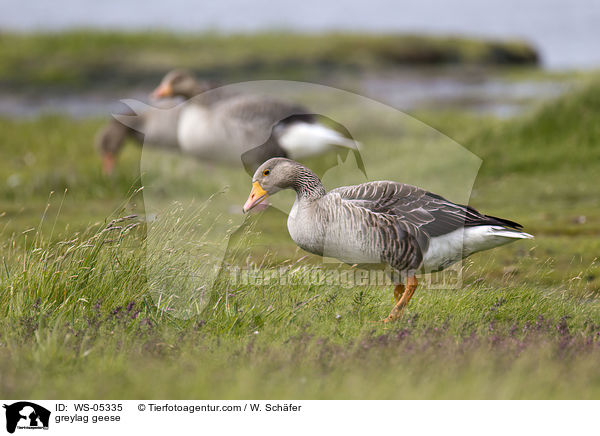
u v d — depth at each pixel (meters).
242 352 8.38
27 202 19.44
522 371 7.80
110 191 20.39
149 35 49.88
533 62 52.44
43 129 29.17
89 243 10.45
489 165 21.20
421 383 7.55
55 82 40.91
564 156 21.45
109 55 45.22
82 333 8.77
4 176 22.02
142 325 9.19
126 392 7.46
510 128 23.09
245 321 9.59
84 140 27.48
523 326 9.71
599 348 8.55
